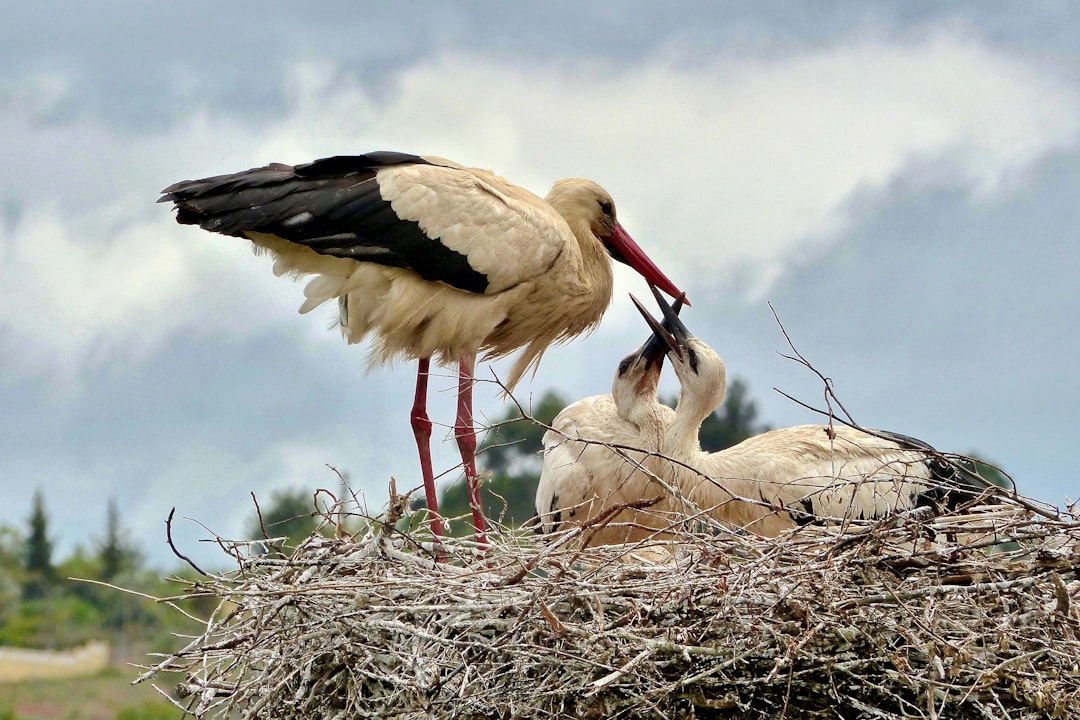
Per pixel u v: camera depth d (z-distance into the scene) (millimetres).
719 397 14906
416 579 10625
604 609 10617
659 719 10109
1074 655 9922
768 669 10055
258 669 11422
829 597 9914
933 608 9883
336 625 10531
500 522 11945
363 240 14430
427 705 9930
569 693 10086
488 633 10391
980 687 9820
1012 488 11500
